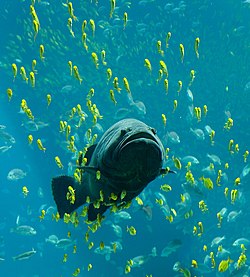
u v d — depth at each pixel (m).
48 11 18.69
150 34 19.69
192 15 20.08
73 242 10.88
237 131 19.16
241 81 19.58
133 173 3.48
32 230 11.72
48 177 24.66
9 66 20.12
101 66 19.50
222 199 18.42
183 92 19.88
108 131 3.87
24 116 23.14
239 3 19.45
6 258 24.27
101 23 15.23
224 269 6.25
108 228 19.97
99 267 20.56
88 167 3.68
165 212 10.26
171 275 18.34
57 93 20.64
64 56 19.45
